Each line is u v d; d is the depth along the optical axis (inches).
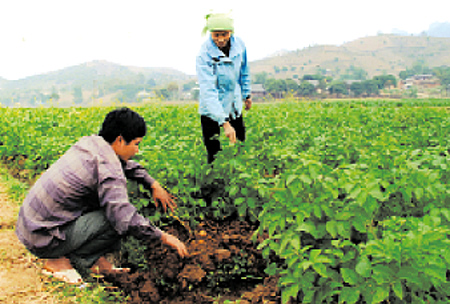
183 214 155.3
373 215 112.8
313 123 300.5
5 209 179.6
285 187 119.6
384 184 111.9
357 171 111.4
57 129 276.4
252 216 156.3
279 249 107.9
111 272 126.6
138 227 111.1
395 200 126.2
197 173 163.3
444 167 127.2
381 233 111.7
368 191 100.0
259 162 167.8
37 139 244.5
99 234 117.1
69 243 114.9
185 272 126.1
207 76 167.6
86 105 625.9
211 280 131.2
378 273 87.2
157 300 121.7
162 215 152.6
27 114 377.7
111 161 113.9
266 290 118.8
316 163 112.4
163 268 127.2
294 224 110.0
